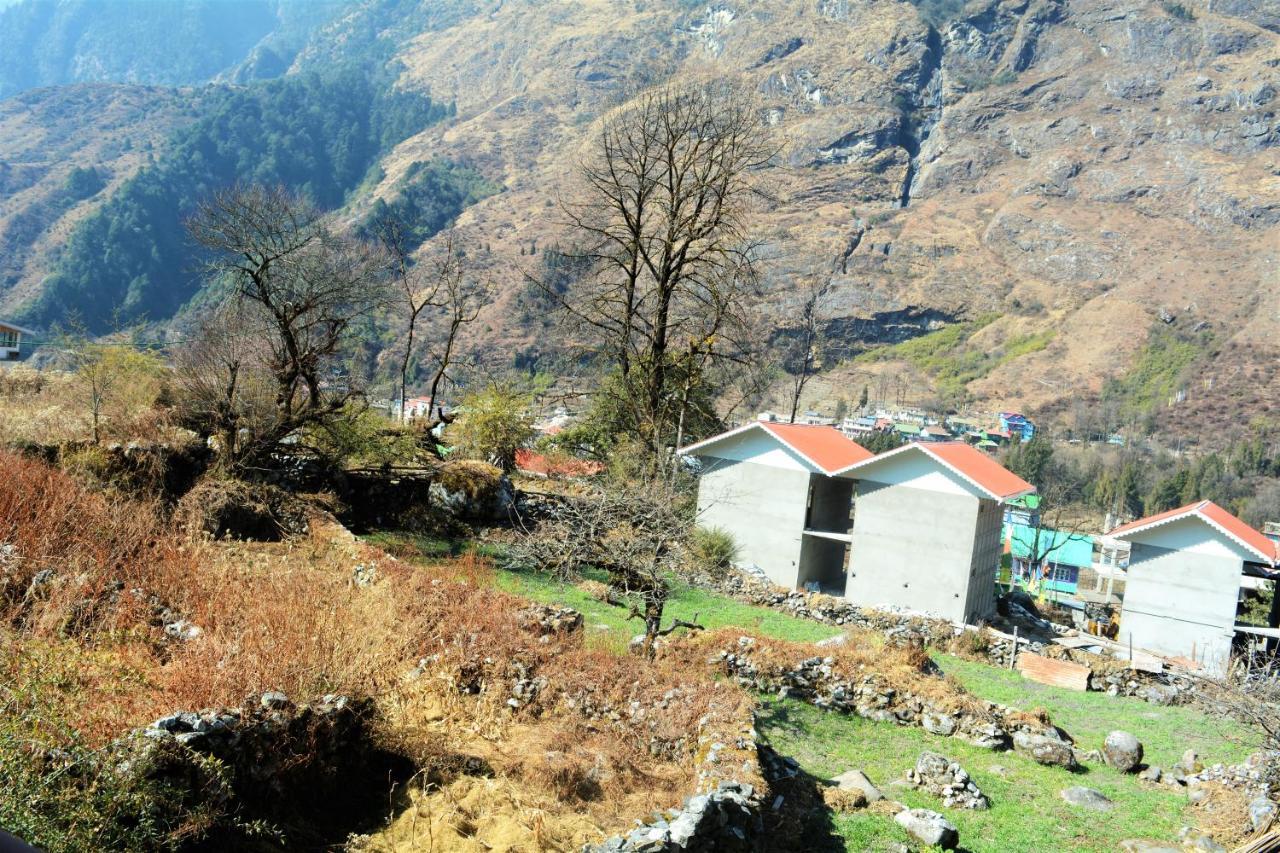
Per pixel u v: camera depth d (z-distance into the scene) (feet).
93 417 83.46
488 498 103.30
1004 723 65.67
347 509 94.63
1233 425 498.69
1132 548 112.47
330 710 33.17
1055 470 337.11
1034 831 49.65
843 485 128.47
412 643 50.88
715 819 36.27
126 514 56.75
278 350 95.55
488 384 143.23
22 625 37.91
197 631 41.27
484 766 38.93
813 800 47.44
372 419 110.32
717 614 92.12
